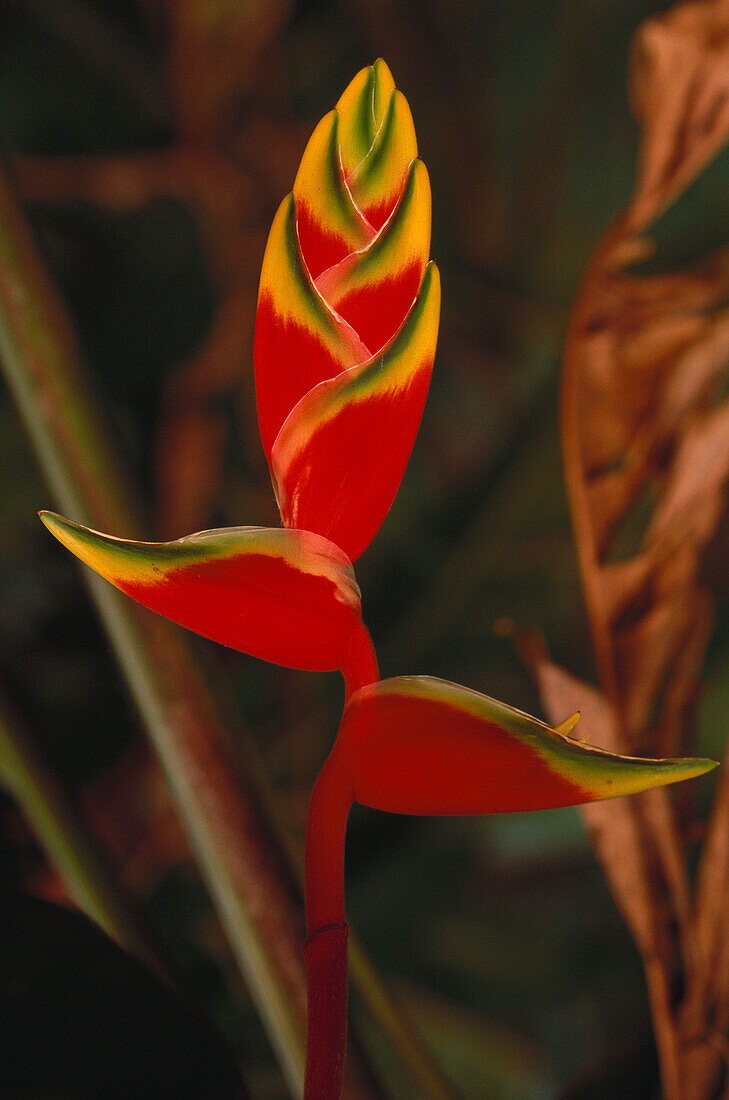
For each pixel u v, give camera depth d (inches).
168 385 114.2
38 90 121.5
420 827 93.8
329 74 133.9
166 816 94.7
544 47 142.7
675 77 43.1
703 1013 40.4
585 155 145.2
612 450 43.7
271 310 32.4
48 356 41.4
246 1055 84.7
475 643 92.3
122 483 41.5
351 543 32.6
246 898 39.8
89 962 37.1
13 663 95.1
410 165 32.2
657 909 40.9
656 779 31.6
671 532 43.2
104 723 95.6
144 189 118.0
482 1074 101.1
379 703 32.0
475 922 110.3
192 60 114.6
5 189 42.2
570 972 110.4
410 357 31.9
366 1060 40.0
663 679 43.1
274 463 32.6
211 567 31.8
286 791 91.9
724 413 43.3
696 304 44.4
